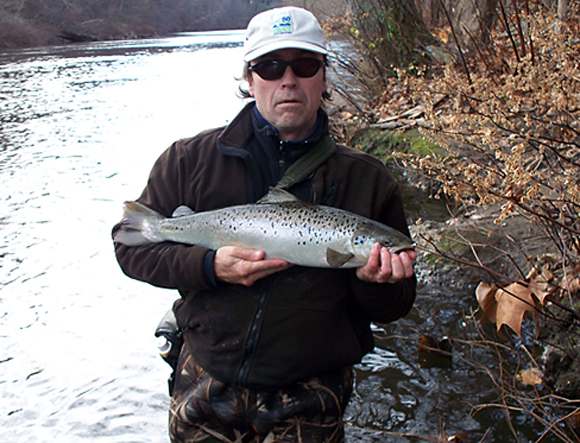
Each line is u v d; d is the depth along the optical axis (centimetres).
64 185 734
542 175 309
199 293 217
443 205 554
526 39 585
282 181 216
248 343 205
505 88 339
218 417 215
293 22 208
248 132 223
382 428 287
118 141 1004
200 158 225
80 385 332
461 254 433
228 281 206
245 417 214
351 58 998
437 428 284
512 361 329
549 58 365
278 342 205
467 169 283
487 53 635
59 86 1881
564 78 340
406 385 316
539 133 363
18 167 838
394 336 365
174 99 1505
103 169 809
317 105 219
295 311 206
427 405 300
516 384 309
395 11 866
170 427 227
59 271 482
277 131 222
